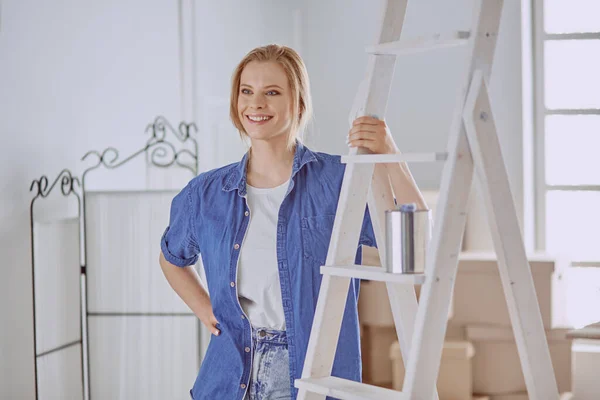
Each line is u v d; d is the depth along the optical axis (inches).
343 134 158.2
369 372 139.2
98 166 134.2
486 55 62.7
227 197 81.0
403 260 63.3
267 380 76.1
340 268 67.9
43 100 123.6
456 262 62.1
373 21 156.5
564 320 142.1
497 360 134.0
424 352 60.8
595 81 157.9
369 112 70.6
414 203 65.9
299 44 159.0
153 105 145.5
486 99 61.6
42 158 123.3
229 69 153.9
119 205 130.7
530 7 157.0
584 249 159.2
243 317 77.6
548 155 160.1
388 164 71.4
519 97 151.4
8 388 114.6
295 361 75.7
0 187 113.3
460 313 134.7
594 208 158.4
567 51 158.4
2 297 113.6
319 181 79.0
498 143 61.9
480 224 150.6
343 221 70.0
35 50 121.8
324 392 66.5
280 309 77.0
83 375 130.8
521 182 152.5
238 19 154.2
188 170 146.9
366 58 157.0
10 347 115.3
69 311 127.7
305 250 77.0
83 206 131.6
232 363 77.7
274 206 78.8
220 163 151.8
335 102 158.4
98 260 131.4
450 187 61.6
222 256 78.9
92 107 135.9
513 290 62.7
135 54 142.8
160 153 147.1
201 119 150.2
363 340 139.3
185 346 133.5
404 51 68.5
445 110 153.3
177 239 87.6
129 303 131.7
